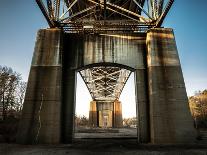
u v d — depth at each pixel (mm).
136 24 19594
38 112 16781
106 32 19922
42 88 17359
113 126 67688
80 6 25062
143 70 18875
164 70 17812
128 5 25328
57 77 17641
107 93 61156
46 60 18156
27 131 16375
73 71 19062
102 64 19531
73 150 13547
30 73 17828
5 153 12375
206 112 70750
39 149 13820
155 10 19688
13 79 52219
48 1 17516
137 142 18141
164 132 16375
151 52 18359
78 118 118312
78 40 19859
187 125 16484
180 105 16922
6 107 49094
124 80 42781
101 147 15039
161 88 17312
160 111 16781
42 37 18969
